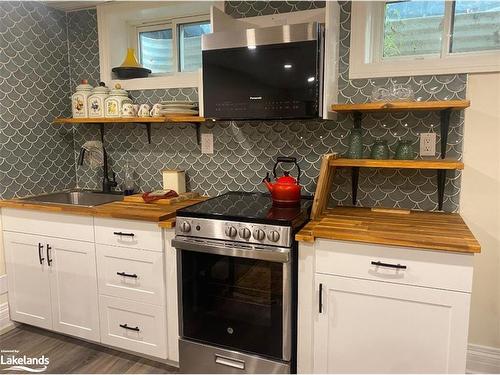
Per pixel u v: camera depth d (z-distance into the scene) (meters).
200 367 2.02
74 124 3.02
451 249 1.50
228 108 2.04
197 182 2.67
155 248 2.07
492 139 1.99
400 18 2.23
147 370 2.17
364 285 1.67
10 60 2.54
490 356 2.08
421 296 1.58
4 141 2.54
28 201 2.54
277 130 2.40
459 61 2.00
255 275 1.83
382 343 1.68
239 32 1.96
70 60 2.98
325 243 1.71
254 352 1.88
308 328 1.79
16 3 2.57
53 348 2.39
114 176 2.93
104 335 2.29
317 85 1.87
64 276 2.36
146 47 2.98
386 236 1.61
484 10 2.05
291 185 2.02
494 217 2.02
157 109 2.53
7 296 2.59
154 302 2.12
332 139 2.28
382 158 2.03
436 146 2.08
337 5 2.10
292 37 1.85
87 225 2.25
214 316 1.95
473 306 2.09
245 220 1.79
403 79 2.12
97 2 2.76
